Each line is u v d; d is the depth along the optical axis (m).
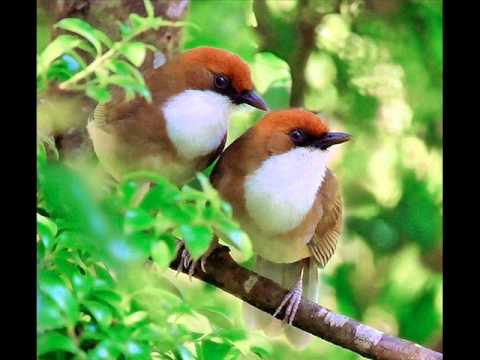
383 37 13.91
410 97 14.08
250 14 11.38
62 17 9.30
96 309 5.75
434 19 13.87
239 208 8.83
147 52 9.55
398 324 13.93
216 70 8.59
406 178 14.12
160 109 8.43
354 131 14.06
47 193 5.76
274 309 8.58
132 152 8.40
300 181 8.85
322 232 9.27
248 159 8.79
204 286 10.49
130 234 5.69
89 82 6.14
